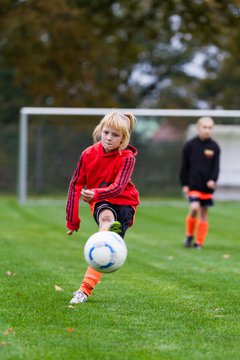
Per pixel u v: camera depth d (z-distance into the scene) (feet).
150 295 39.81
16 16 166.20
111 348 28.22
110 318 33.27
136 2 143.74
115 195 35.45
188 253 62.13
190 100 247.09
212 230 86.48
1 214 104.12
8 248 62.75
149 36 155.02
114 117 35.81
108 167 36.42
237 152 132.46
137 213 110.93
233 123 131.03
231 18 139.33
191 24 141.59
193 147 67.36
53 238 73.00
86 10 151.12
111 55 195.83
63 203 127.34
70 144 136.98
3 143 152.46
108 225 35.78
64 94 183.21
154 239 75.15
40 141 136.56
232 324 32.71
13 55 173.88
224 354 27.68
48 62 176.65
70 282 43.57
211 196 67.10
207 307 36.55
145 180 138.10
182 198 138.00
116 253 33.73
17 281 43.45
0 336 29.76
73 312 34.30
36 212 108.37
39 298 37.76
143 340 29.53
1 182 152.46
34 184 137.28
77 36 173.06
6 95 212.64
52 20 169.27
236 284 44.27
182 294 40.34
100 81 207.51
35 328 31.14
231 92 236.02
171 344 29.01
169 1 139.13
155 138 137.90
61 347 28.17
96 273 36.96
